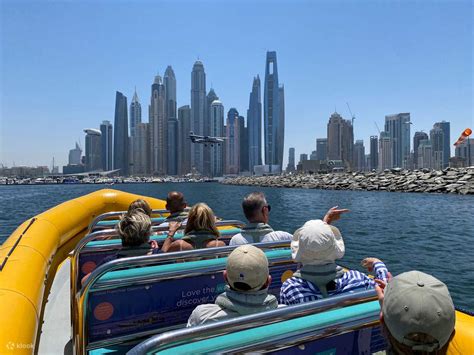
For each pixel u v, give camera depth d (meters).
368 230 19.75
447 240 16.30
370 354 1.90
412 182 66.38
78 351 2.38
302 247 2.27
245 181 165.25
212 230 3.34
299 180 111.81
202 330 1.50
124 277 2.42
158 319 2.55
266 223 3.64
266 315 1.64
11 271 2.77
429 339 1.13
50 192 99.81
